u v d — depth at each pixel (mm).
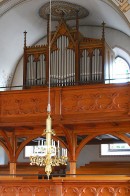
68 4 20250
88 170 21422
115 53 22688
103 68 19516
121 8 17844
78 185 15070
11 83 23594
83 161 23219
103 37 19781
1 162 23969
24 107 17969
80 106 17312
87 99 17297
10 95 18234
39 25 22188
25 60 20578
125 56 22594
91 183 14977
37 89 17875
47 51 20250
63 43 20094
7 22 20922
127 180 14578
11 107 18141
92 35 22531
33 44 23328
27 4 20281
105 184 14852
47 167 11930
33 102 17891
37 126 18781
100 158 23062
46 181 15352
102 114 17031
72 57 19875
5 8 20047
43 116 17656
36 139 21844
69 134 18766
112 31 22406
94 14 21078
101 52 19641
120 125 18453
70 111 17391
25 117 17891
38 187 15430
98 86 17219
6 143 19703
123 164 22188
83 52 19875
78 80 19672
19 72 23547
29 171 22203
